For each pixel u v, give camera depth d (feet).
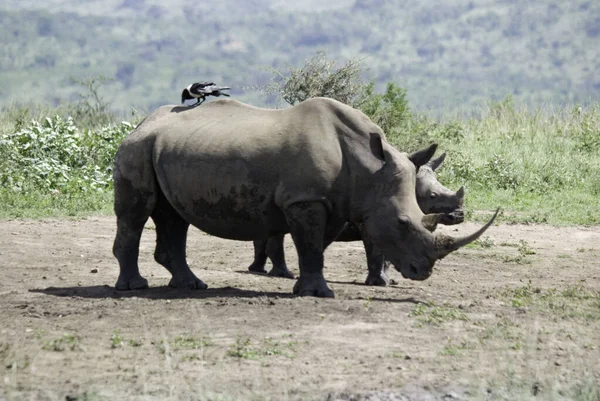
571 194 235.81
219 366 96.53
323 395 90.48
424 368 97.25
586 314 118.32
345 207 124.67
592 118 317.42
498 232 191.42
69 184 219.41
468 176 244.83
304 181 122.11
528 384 94.63
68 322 110.83
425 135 264.11
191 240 178.19
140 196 128.67
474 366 98.12
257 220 125.29
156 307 117.50
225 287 132.46
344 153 124.16
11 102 309.83
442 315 115.34
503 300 126.11
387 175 123.65
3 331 106.63
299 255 124.98
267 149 123.34
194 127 127.34
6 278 137.80
